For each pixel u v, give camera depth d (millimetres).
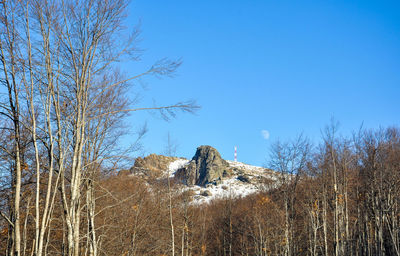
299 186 37438
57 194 17172
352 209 37719
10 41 11281
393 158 34312
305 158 35625
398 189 31328
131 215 27219
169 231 34312
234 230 49438
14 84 11367
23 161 14844
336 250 28578
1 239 16891
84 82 13320
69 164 14961
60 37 12773
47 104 12055
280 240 36312
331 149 33406
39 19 12094
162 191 33656
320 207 37344
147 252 29547
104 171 17938
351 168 37188
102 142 16984
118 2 13461
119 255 24156
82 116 13461
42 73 12078
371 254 32781
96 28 13320
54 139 12148
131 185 27422
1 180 15258
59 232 19719
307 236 37375
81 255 18094
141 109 13289
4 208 16062
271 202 38250
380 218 30359
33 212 16875
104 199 22031
